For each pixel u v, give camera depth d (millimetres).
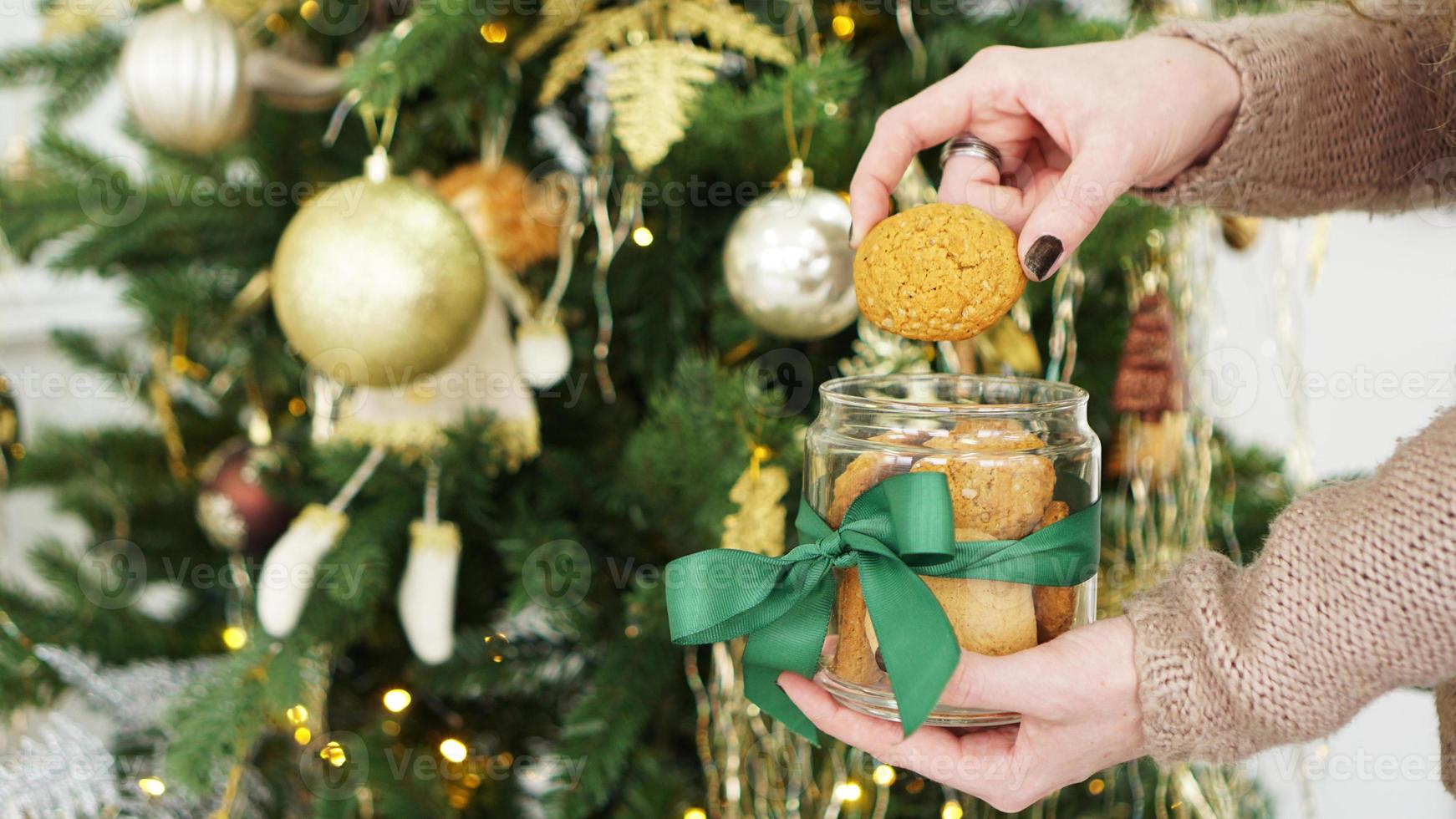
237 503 947
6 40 1251
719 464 892
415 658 998
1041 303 957
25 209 958
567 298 979
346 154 992
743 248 854
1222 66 751
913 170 887
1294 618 662
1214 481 1021
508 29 899
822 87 848
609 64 875
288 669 907
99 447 1085
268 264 999
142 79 871
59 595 1075
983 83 758
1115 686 684
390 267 830
